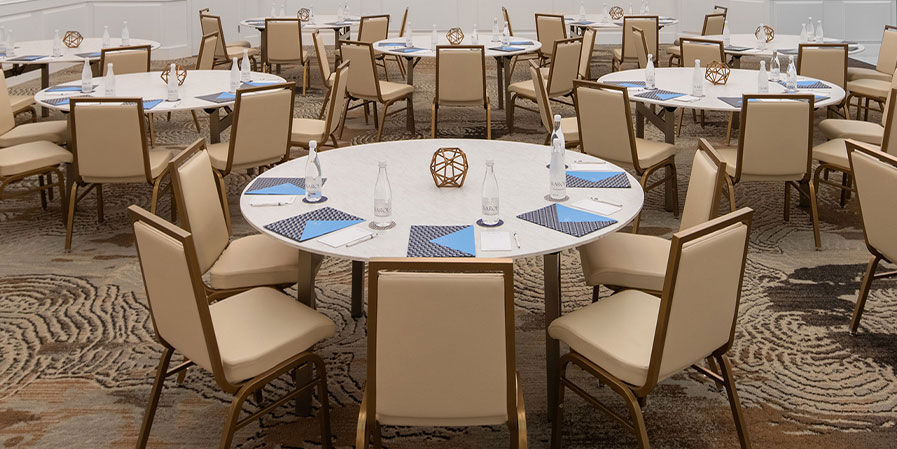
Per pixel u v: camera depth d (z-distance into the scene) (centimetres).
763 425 278
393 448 267
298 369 274
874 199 322
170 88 490
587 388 305
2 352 336
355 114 837
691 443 267
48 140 527
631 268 296
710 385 305
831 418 281
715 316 233
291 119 483
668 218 505
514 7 1421
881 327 351
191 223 288
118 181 447
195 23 1238
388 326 196
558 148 296
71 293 399
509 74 762
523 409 212
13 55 695
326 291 404
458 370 200
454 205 295
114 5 1156
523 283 410
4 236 480
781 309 371
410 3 1418
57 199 553
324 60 750
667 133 503
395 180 330
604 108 463
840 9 1191
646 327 247
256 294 273
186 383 311
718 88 530
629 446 267
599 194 306
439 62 659
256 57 1186
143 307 383
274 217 282
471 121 800
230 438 229
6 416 287
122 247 463
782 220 498
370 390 203
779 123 432
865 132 519
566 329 248
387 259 192
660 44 1391
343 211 288
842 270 418
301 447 268
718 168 284
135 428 280
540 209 287
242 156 463
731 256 228
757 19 1214
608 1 1414
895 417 281
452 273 193
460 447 267
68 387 308
